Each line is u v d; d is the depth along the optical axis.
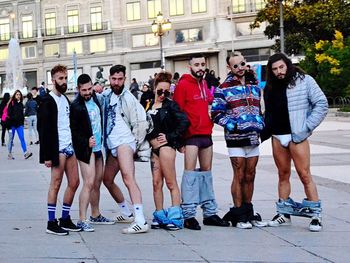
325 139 16.38
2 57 64.38
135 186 6.00
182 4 55.72
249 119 5.97
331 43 29.36
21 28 63.28
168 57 55.84
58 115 5.88
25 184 9.73
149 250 5.11
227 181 9.42
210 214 6.25
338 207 7.01
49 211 5.91
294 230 5.89
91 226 6.13
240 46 53.38
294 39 32.53
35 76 62.81
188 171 6.11
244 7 53.25
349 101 28.55
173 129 6.08
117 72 6.04
